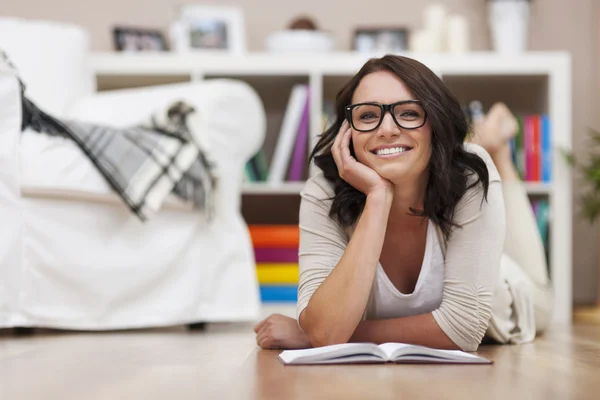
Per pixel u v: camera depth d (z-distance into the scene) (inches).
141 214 91.9
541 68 140.8
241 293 104.2
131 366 60.3
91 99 121.7
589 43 160.6
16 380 52.9
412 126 61.4
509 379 51.3
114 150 92.4
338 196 65.2
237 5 160.6
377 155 62.1
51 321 89.1
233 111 107.5
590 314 135.6
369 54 141.9
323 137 67.7
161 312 95.6
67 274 90.0
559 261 137.4
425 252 66.8
